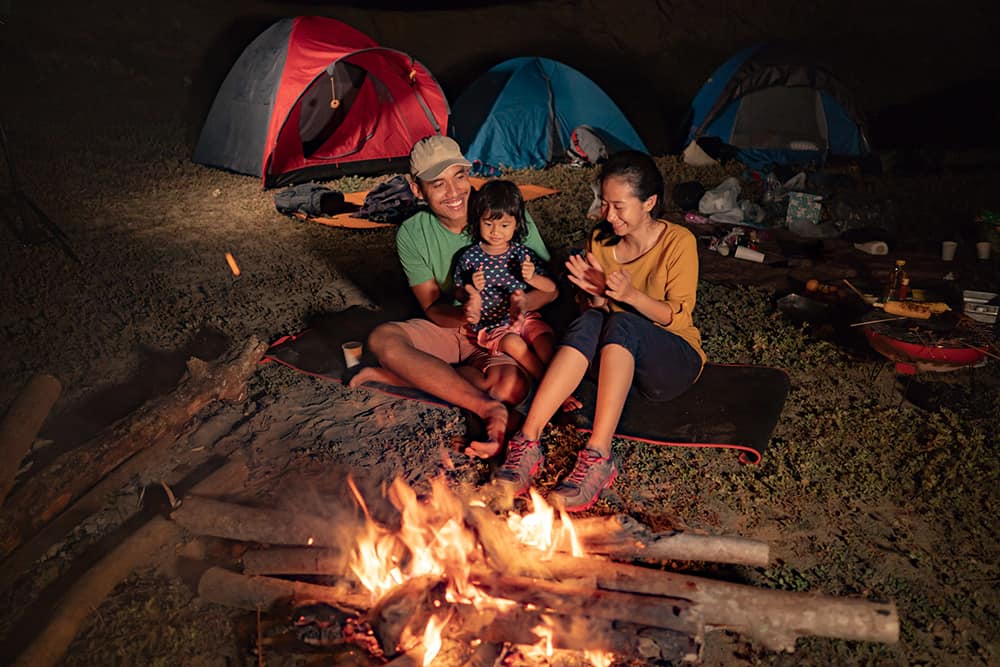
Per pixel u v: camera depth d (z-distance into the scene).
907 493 3.42
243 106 9.80
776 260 6.77
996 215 6.91
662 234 3.65
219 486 3.38
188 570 3.01
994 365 4.54
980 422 3.88
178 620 2.77
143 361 4.80
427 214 4.21
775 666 2.59
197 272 6.37
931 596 2.86
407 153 10.76
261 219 8.08
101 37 14.68
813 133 10.81
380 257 6.77
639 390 3.80
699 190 8.52
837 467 3.60
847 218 7.66
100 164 10.27
